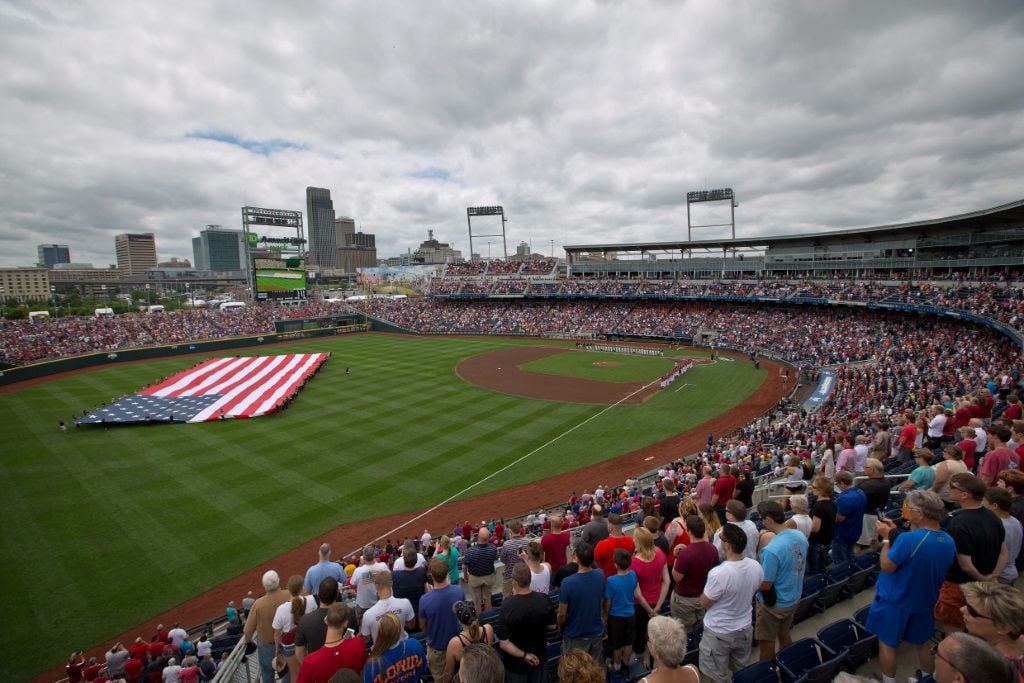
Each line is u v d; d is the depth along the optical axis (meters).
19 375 58.97
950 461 9.84
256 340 85.31
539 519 23.17
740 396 48.16
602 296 95.88
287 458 33.78
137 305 158.88
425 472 31.50
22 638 18.48
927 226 60.56
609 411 44.09
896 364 46.06
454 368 63.44
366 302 113.94
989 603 4.57
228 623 18.84
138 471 31.91
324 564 11.76
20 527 25.55
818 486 9.36
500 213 129.25
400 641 6.72
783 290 76.06
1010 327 38.44
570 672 4.64
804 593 9.02
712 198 101.12
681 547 8.02
